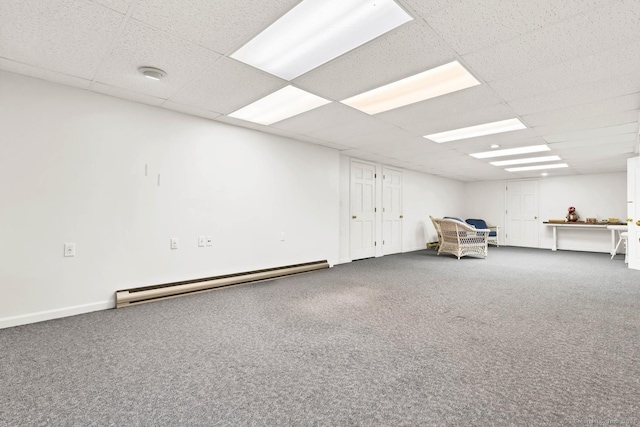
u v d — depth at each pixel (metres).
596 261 5.90
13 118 2.48
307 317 2.67
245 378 1.68
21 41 2.03
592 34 1.85
